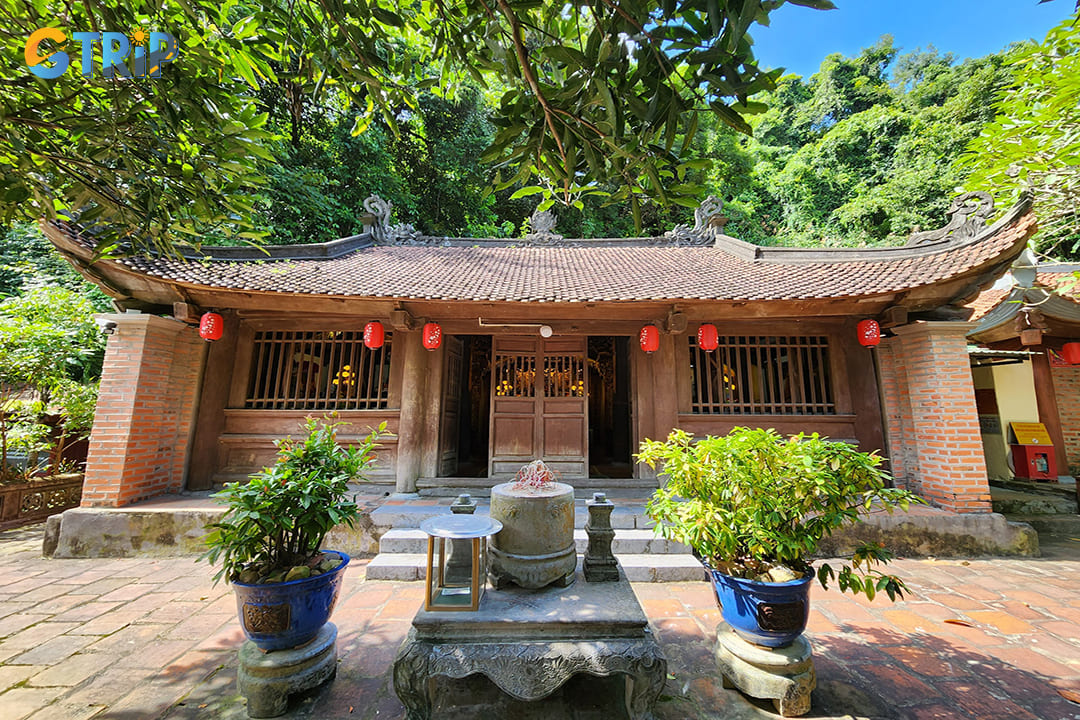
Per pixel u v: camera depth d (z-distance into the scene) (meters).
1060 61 4.62
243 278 5.35
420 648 2.16
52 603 3.68
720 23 1.22
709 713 2.36
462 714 2.38
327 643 2.56
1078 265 7.38
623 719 2.33
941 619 3.39
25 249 10.10
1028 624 3.29
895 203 16.17
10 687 2.57
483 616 2.21
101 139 2.05
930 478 5.21
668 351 6.11
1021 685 2.56
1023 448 6.97
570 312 5.95
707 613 3.56
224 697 2.50
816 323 6.18
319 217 10.91
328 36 2.07
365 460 2.93
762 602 2.37
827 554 4.80
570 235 15.84
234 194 2.63
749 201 19.81
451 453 6.76
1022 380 7.42
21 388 6.75
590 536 2.74
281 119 9.16
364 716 2.35
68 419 6.58
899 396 5.72
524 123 1.78
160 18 1.97
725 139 18.34
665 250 8.77
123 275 5.03
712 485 2.54
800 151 20.86
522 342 6.47
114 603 3.69
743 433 2.55
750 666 2.42
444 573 2.63
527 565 2.50
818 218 19.11
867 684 2.58
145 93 2.04
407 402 5.96
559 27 1.87
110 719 2.31
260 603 2.35
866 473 2.46
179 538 4.82
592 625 2.19
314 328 6.21
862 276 5.60
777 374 6.41
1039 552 4.78
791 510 2.45
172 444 5.68
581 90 1.59
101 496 4.90
